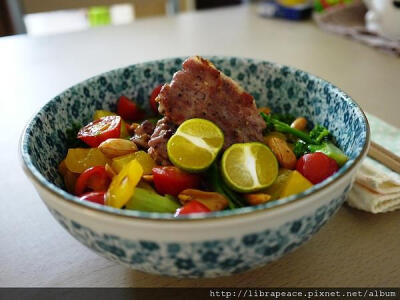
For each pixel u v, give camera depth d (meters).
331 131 0.79
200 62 0.74
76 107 0.82
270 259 0.54
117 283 0.64
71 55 1.50
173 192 0.68
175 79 0.74
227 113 0.75
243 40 1.61
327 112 0.81
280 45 1.55
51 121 0.74
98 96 0.87
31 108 1.16
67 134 0.80
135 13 2.74
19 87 1.28
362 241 0.70
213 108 0.74
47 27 3.23
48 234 0.74
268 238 0.50
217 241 0.48
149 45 1.57
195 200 0.64
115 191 0.63
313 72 1.33
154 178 0.69
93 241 0.53
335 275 0.64
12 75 1.35
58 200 0.50
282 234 0.51
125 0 2.18
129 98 0.93
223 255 0.50
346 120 0.74
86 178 0.70
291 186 0.67
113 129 0.79
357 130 0.67
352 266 0.65
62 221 0.55
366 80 1.27
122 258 0.53
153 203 0.65
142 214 0.47
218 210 0.65
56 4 2.03
